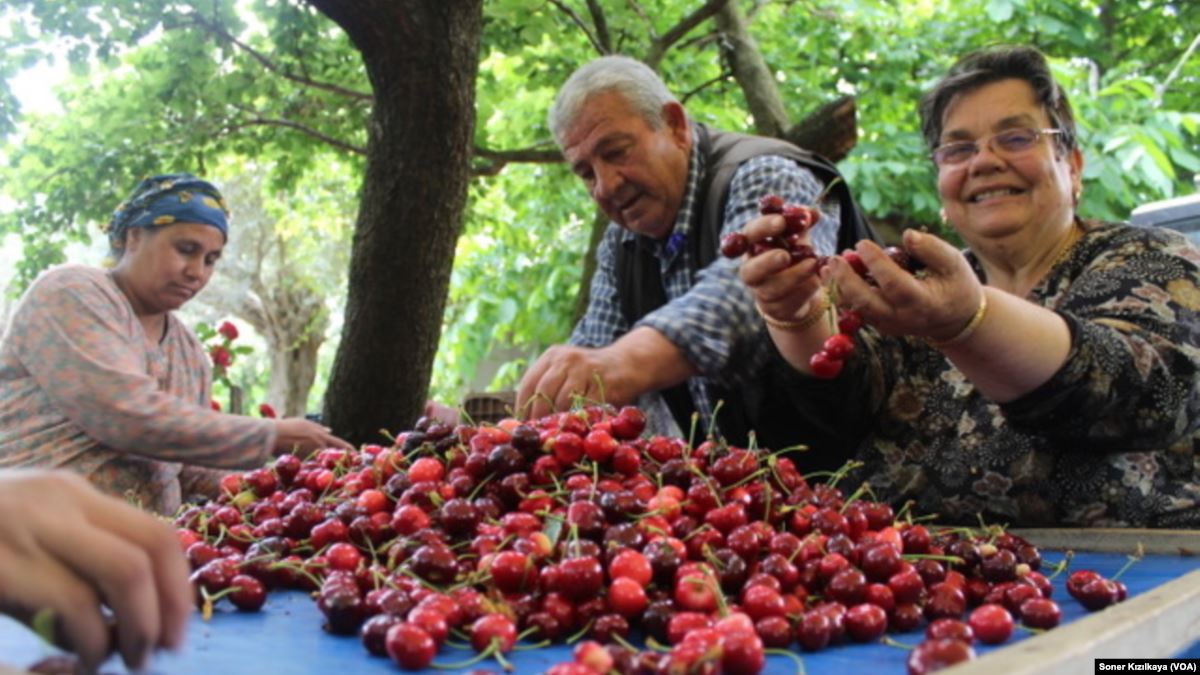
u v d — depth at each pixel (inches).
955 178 94.7
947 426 93.4
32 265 243.3
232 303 502.3
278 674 41.0
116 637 36.4
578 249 373.7
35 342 126.4
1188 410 75.7
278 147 245.0
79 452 129.0
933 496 92.5
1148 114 284.0
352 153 246.1
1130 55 350.0
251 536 65.8
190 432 127.3
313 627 51.4
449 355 480.7
